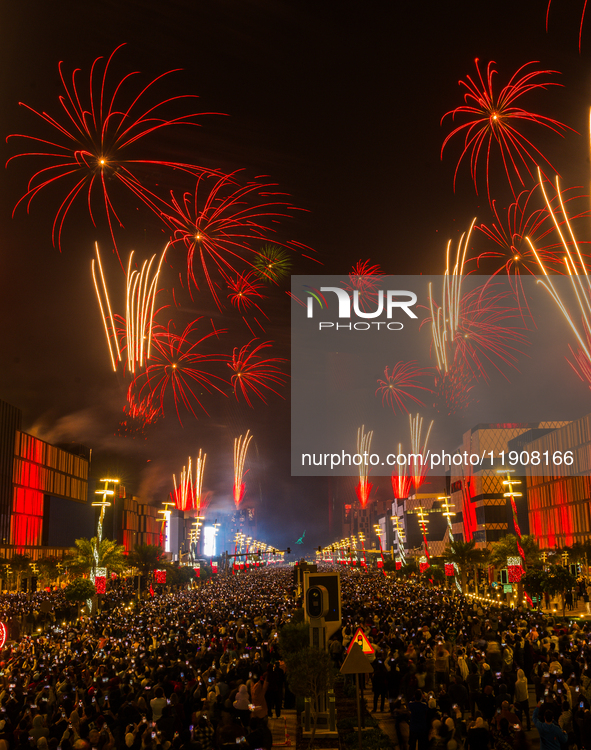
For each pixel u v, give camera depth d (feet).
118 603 214.90
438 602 199.41
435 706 57.52
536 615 143.64
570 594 191.21
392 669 73.92
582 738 44.91
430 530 597.93
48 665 83.15
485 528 428.15
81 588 177.58
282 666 77.92
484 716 57.77
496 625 107.34
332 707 68.90
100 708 62.54
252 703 62.23
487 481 431.43
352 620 127.13
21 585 275.39
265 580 420.77
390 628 109.29
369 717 66.64
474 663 72.33
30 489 380.58
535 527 388.78
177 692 61.77
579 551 219.82
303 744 63.67
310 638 72.64
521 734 45.91
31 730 50.52
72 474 458.91
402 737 54.49
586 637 98.53
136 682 67.62
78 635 123.54
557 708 49.03
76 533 465.88
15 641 118.73
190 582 355.36
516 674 68.08
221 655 89.86
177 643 96.99
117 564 203.72
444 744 47.78
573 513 330.54
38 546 388.37
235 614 154.81
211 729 49.75
